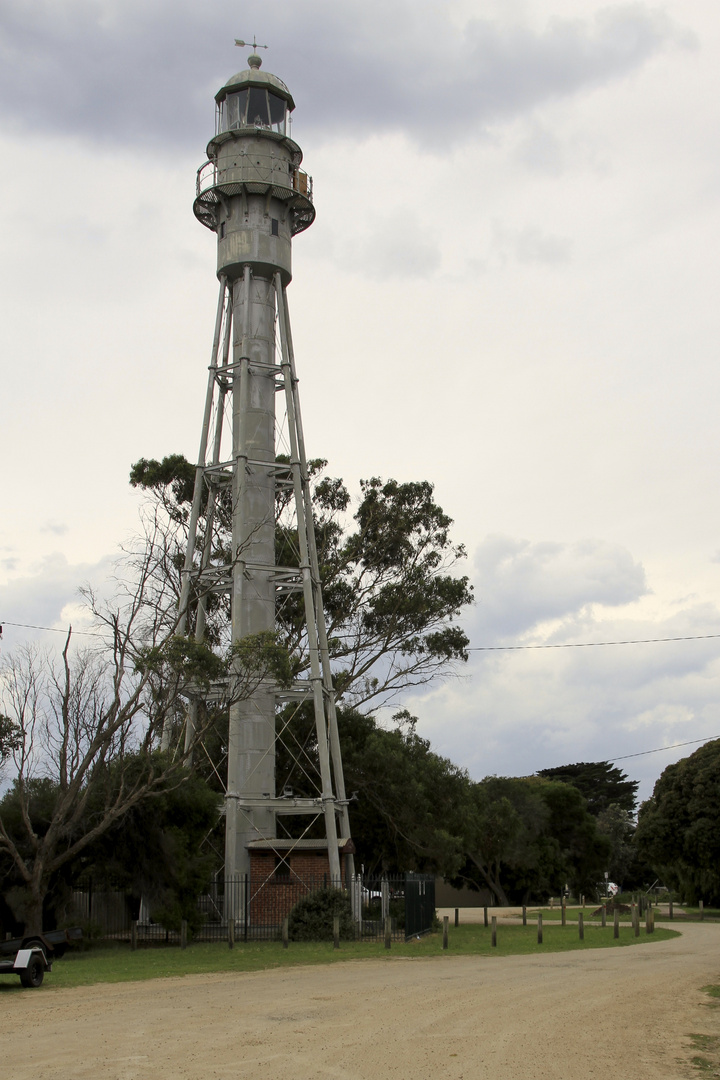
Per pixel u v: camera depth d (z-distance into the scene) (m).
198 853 35.62
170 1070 12.30
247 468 40.50
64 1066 12.55
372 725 47.28
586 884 81.56
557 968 25.30
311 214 44.31
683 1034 15.53
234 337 42.53
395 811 44.41
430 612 49.44
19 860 30.20
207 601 45.66
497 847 66.06
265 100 43.81
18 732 31.08
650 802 67.25
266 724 38.28
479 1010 17.58
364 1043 14.27
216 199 43.16
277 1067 12.51
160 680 33.22
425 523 51.03
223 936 34.81
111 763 32.66
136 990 20.72
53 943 26.84
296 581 40.91
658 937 37.19
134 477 48.78
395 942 33.31
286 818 45.69
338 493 51.66
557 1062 13.08
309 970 24.80
